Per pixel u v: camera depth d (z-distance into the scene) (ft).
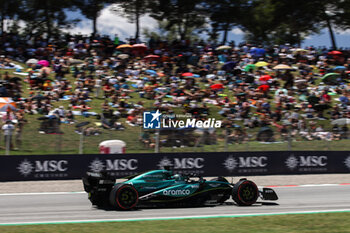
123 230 58.39
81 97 163.63
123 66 199.62
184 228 60.03
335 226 63.57
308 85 215.72
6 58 188.65
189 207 78.95
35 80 168.96
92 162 116.26
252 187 81.56
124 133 129.49
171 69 210.38
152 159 121.19
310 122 167.84
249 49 246.06
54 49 201.98
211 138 130.00
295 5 302.45
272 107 183.42
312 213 75.46
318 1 301.22
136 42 234.38
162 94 180.45
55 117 135.13
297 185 114.42
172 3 270.87
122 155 118.83
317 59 251.60
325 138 141.38
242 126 161.48
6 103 131.03
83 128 126.41
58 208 78.74
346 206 84.58
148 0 266.36
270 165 131.03
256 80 209.46
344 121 153.07
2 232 57.06
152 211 74.28
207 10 281.95
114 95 170.81
